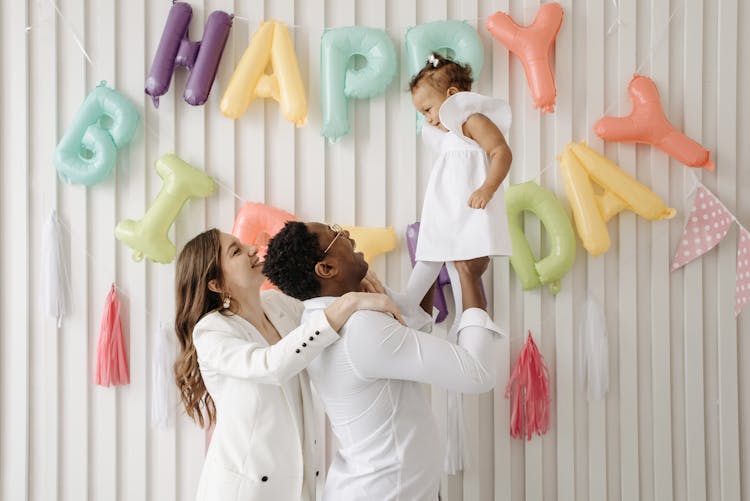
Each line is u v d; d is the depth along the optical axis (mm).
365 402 1752
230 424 1890
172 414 2457
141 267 2479
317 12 2482
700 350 2518
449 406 2418
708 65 2527
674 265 2496
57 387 2465
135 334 2477
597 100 2498
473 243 1840
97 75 2482
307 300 1811
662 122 2404
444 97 1919
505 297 2473
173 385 2457
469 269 1862
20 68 2461
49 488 2461
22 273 2471
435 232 1881
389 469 1747
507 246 1865
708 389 2531
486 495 2498
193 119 2475
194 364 2037
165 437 2465
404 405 1779
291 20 2479
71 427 2473
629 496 2496
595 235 2379
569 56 2490
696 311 2518
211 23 2373
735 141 2516
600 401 2496
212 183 2418
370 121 2484
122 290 2488
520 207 2420
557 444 2492
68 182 2473
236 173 2484
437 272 1969
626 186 2385
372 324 1686
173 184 2361
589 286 2482
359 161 2504
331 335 1707
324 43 2400
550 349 2502
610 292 2514
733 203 2520
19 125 2465
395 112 2498
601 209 2434
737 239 2523
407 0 2484
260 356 1764
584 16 2504
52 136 2479
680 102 2512
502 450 2475
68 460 2473
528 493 2467
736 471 2523
